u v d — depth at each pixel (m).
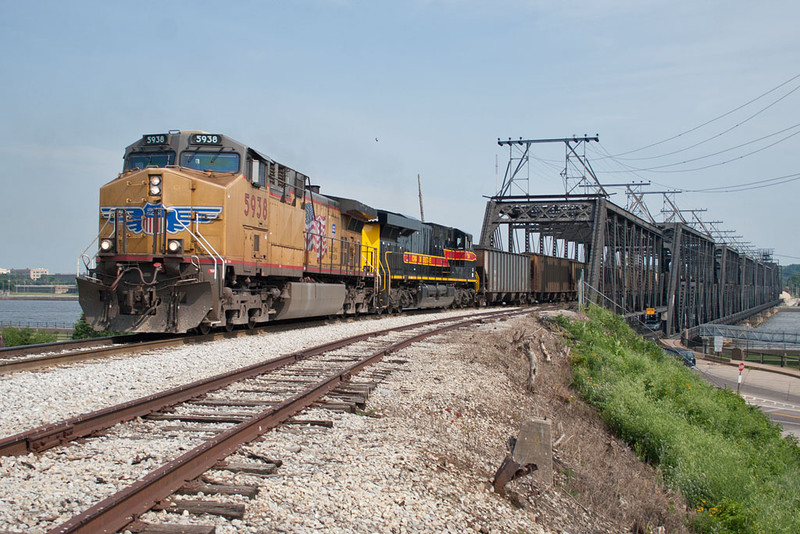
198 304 13.96
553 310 37.91
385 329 19.56
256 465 5.62
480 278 39.56
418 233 31.69
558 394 15.09
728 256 124.62
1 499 4.50
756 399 48.06
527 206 46.94
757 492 11.86
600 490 8.73
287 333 17.28
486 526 5.52
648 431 13.88
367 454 6.42
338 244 22.89
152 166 15.05
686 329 83.00
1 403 7.55
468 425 9.03
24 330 58.47
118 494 4.32
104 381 9.16
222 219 14.16
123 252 13.98
